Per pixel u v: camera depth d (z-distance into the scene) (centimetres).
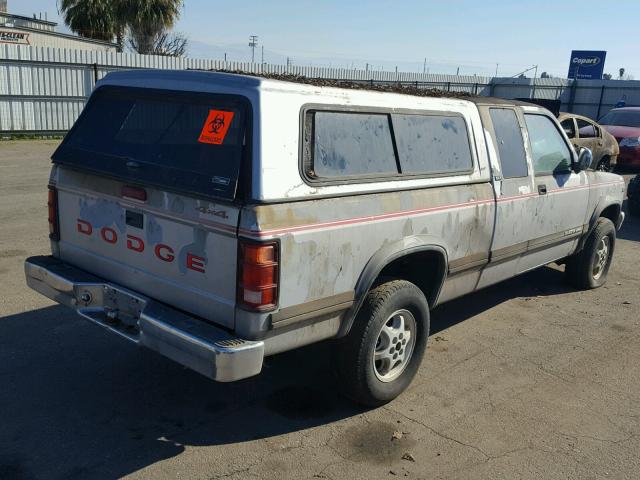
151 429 374
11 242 732
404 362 419
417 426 391
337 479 335
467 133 450
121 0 2953
